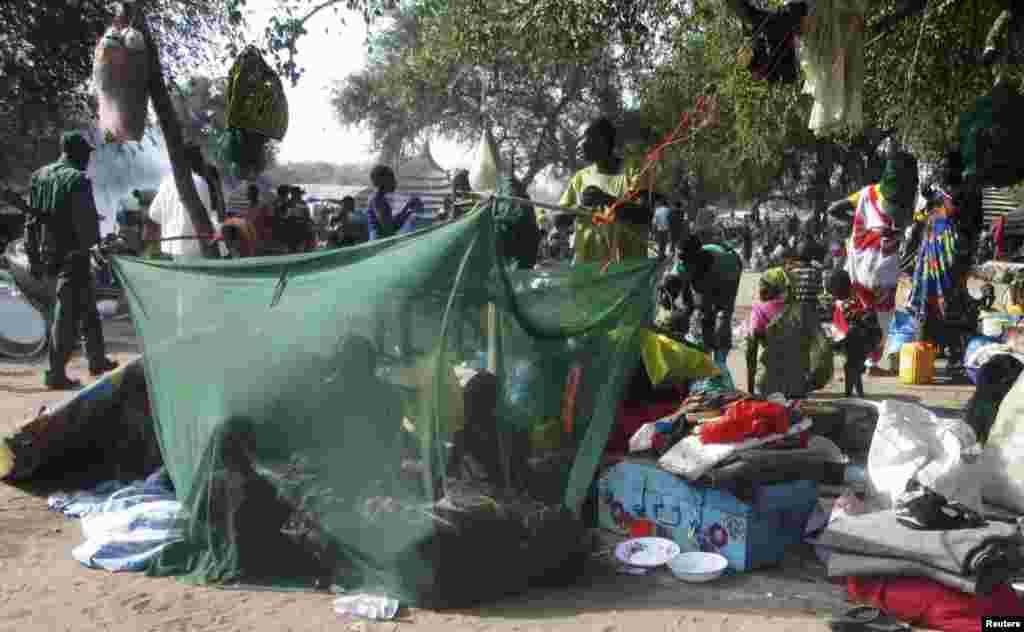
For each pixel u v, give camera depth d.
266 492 4.23
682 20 9.61
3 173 18.14
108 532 4.54
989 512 4.70
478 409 4.35
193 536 4.37
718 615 3.87
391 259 4.25
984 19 8.33
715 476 4.43
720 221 39.03
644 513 4.88
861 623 3.73
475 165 6.70
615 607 3.97
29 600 3.95
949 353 9.71
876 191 8.97
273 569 4.26
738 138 11.97
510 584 4.07
